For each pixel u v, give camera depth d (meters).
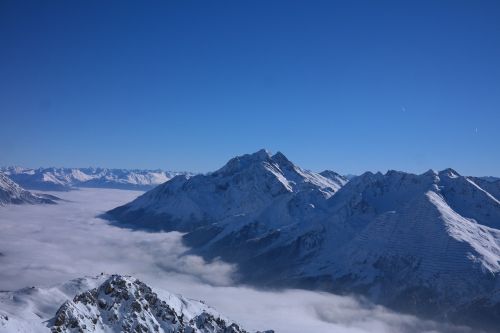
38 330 114.38
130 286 138.62
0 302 138.50
